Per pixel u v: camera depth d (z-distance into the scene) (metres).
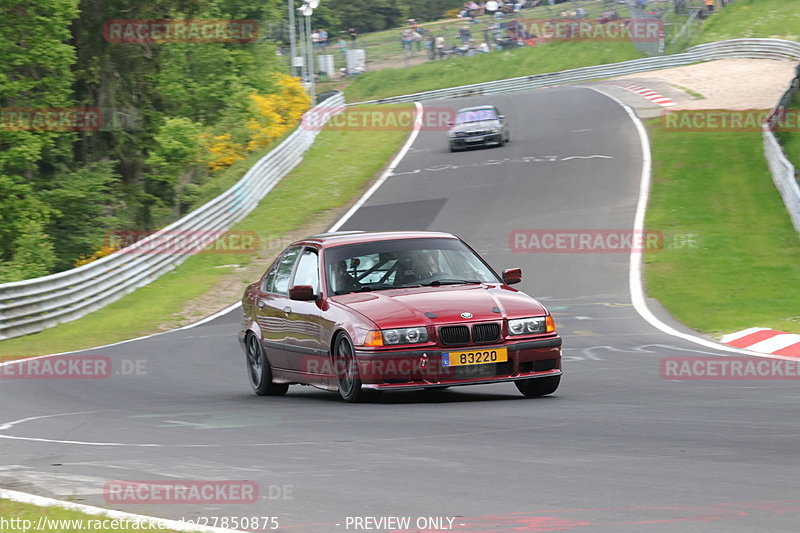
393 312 23.70
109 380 34.28
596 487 14.09
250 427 21.48
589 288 54.50
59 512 13.62
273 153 100.38
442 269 26.17
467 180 93.62
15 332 53.06
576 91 154.50
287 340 27.03
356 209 86.62
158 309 58.66
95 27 104.25
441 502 13.61
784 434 17.88
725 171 86.25
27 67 101.69
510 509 13.03
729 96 131.38
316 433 20.09
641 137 105.75
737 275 55.03
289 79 147.88
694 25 194.62
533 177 91.69
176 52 140.00
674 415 20.64
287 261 28.66
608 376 29.05
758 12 189.50
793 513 12.23
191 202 115.56
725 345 36.75
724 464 15.30
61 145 104.81
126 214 110.94
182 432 21.28
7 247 95.12
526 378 23.56
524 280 58.22
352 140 123.88
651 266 59.06
